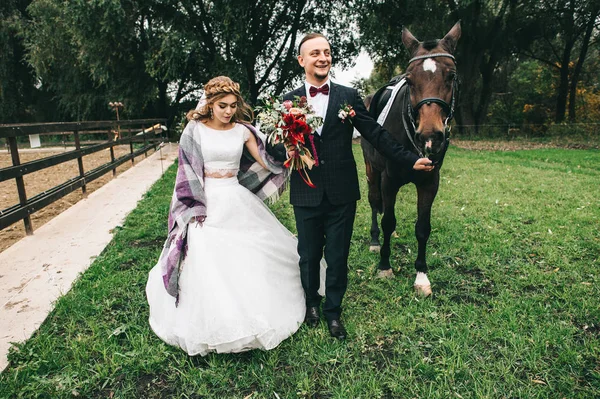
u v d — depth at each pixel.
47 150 15.29
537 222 4.81
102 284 3.26
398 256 3.95
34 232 4.77
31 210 4.70
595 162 9.91
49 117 23.38
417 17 16.45
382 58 17.98
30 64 18.58
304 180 2.51
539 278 3.35
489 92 20.53
